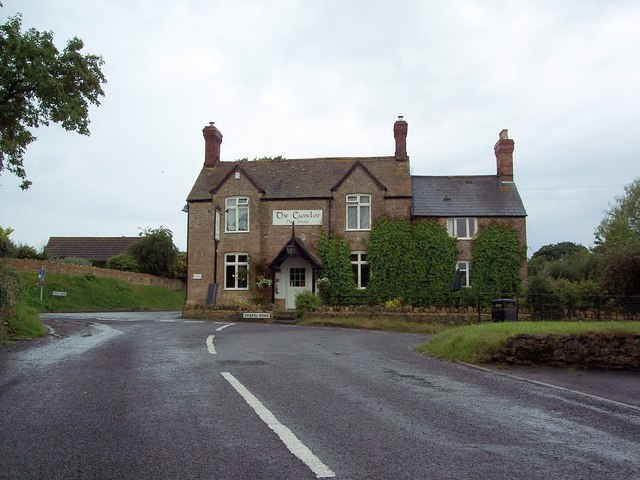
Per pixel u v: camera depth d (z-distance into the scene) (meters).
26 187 19.17
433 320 25.50
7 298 15.21
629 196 55.84
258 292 32.00
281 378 9.88
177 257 54.50
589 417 7.47
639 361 12.30
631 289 26.47
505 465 5.29
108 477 4.87
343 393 8.68
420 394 8.81
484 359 12.92
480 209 33.03
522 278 32.19
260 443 5.86
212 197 33.50
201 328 21.16
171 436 6.11
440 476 4.95
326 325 25.48
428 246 32.28
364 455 5.51
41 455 5.43
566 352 12.61
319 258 32.41
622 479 4.95
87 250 63.78
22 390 8.48
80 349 13.64
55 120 18.55
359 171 32.91
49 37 18.06
